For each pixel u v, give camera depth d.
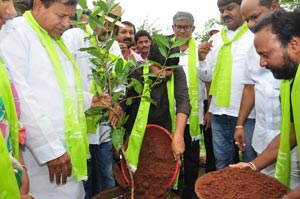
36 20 2.04
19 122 1.84
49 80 2.01
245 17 2.57
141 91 2.31
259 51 1.65
